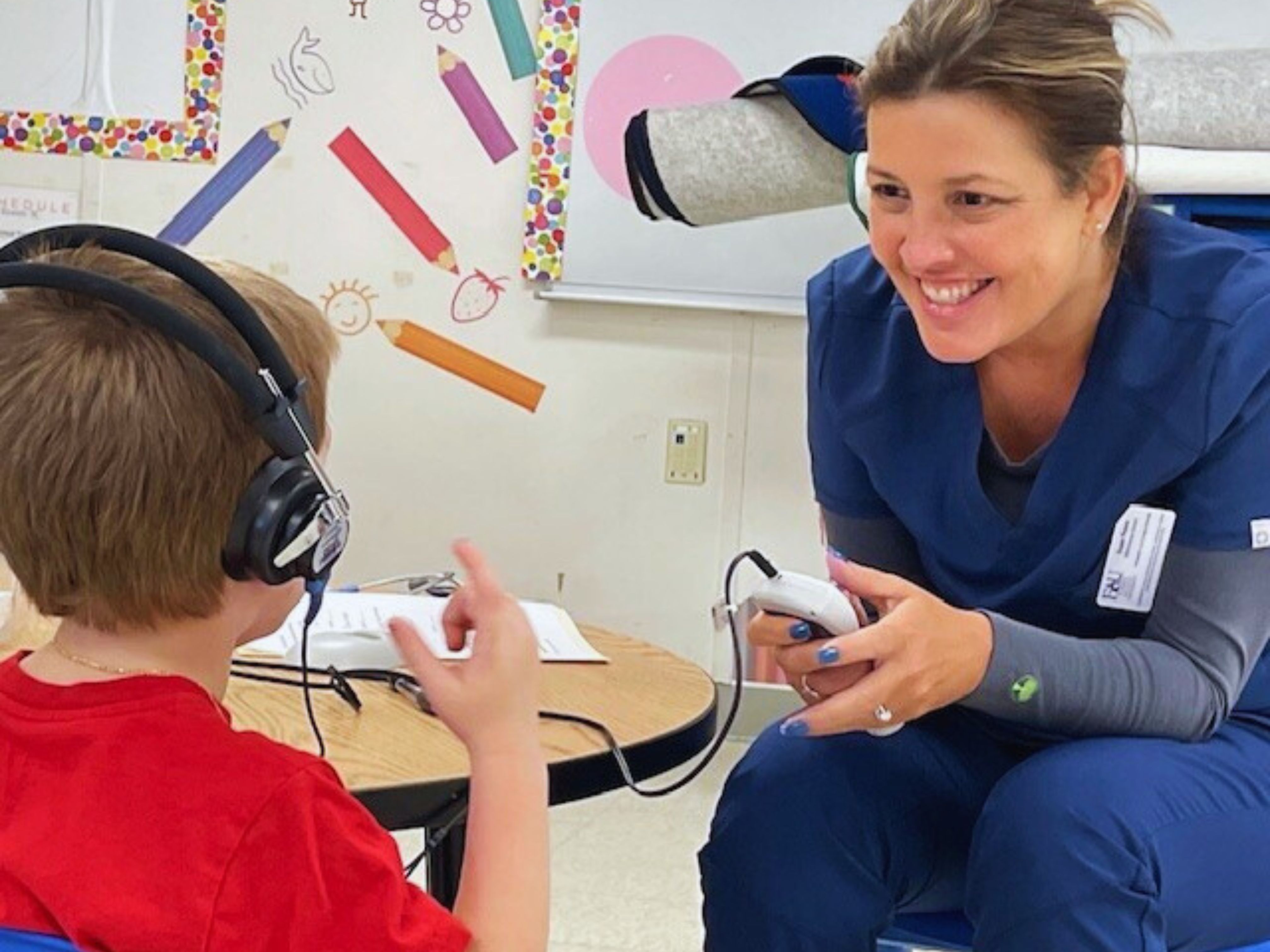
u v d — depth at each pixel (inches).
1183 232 52.1
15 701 30.0
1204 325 48.4
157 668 31.0
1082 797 44.2
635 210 120.6
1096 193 46.6
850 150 100.1
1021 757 52.9
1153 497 49.3
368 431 125.6
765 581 46.6
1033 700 46.4
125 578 30.1
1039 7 45.0
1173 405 48.2
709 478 124.0
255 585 31.9
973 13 44.6
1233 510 47.8
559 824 103.2
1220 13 112.7
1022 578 52.2
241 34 123.4
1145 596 49.8
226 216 124.7
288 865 28.0
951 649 45.2
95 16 124.0
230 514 30.2
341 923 28.0
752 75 118.9
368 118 123.2
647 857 98.0
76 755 28.8
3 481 29.6
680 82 119.6
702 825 104.3
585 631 61.4
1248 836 45.1
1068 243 46.1
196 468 29.6
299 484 30.4
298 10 122.7
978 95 43.8
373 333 124.8
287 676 49.4
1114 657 47.5
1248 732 49.9
